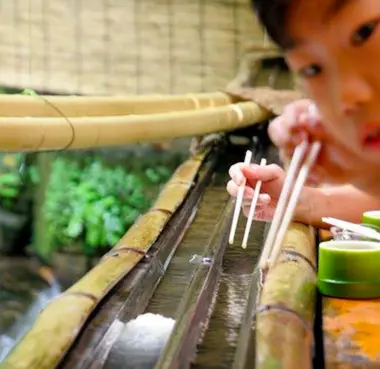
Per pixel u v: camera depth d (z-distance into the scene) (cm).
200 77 410
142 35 410
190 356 101
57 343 100
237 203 159
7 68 407
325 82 81
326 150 118
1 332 359
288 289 118
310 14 76
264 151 321
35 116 195
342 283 129
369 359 101
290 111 123
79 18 407
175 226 181
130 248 152
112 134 216
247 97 328
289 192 137
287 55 83
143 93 410
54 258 445
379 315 119
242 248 162
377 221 157
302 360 95
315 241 161
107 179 447
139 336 112
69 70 409
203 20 407
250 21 402
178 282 142
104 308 120
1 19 405
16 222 485
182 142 447
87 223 438
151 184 446
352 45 76
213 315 119
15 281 433
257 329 102
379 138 81
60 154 460
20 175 477
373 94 78
